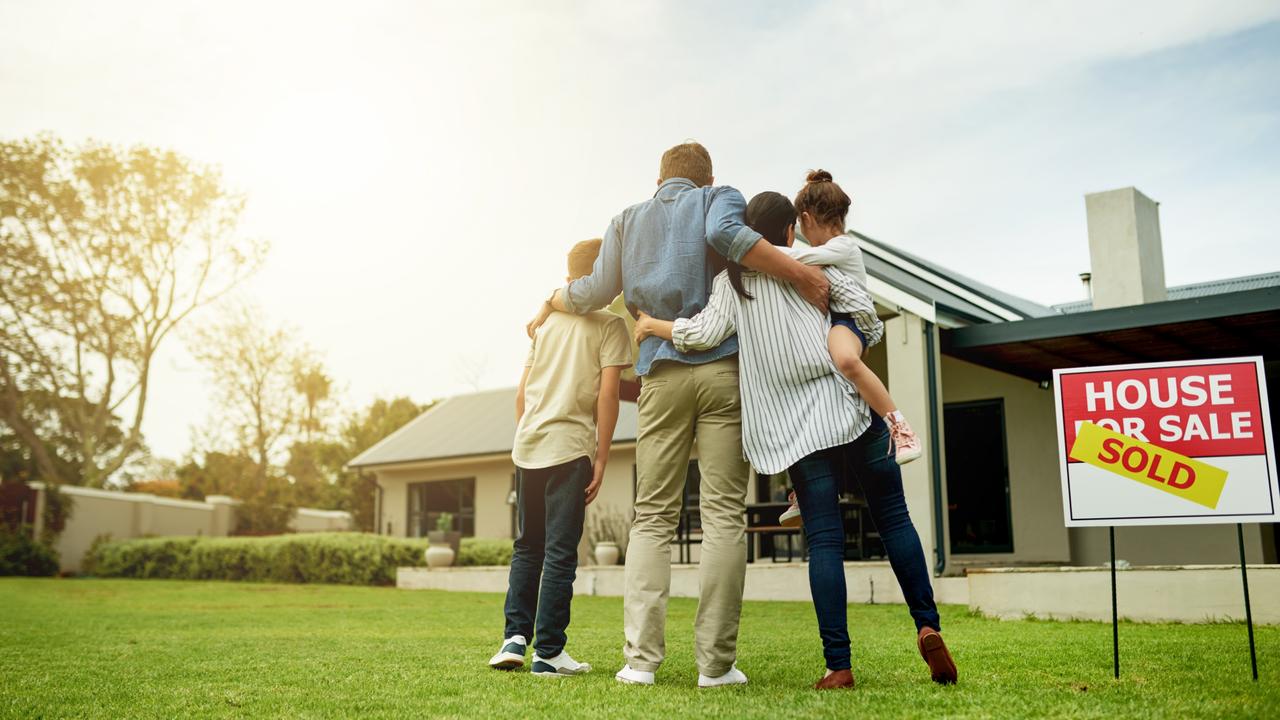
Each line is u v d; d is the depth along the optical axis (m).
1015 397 10.69
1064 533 10.20
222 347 27.17
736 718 2.04
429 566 12.80
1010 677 2.70
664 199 3.01
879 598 7.88
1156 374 2.79
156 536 21.86
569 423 3.15
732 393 2.74
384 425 27.03
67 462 29.94
